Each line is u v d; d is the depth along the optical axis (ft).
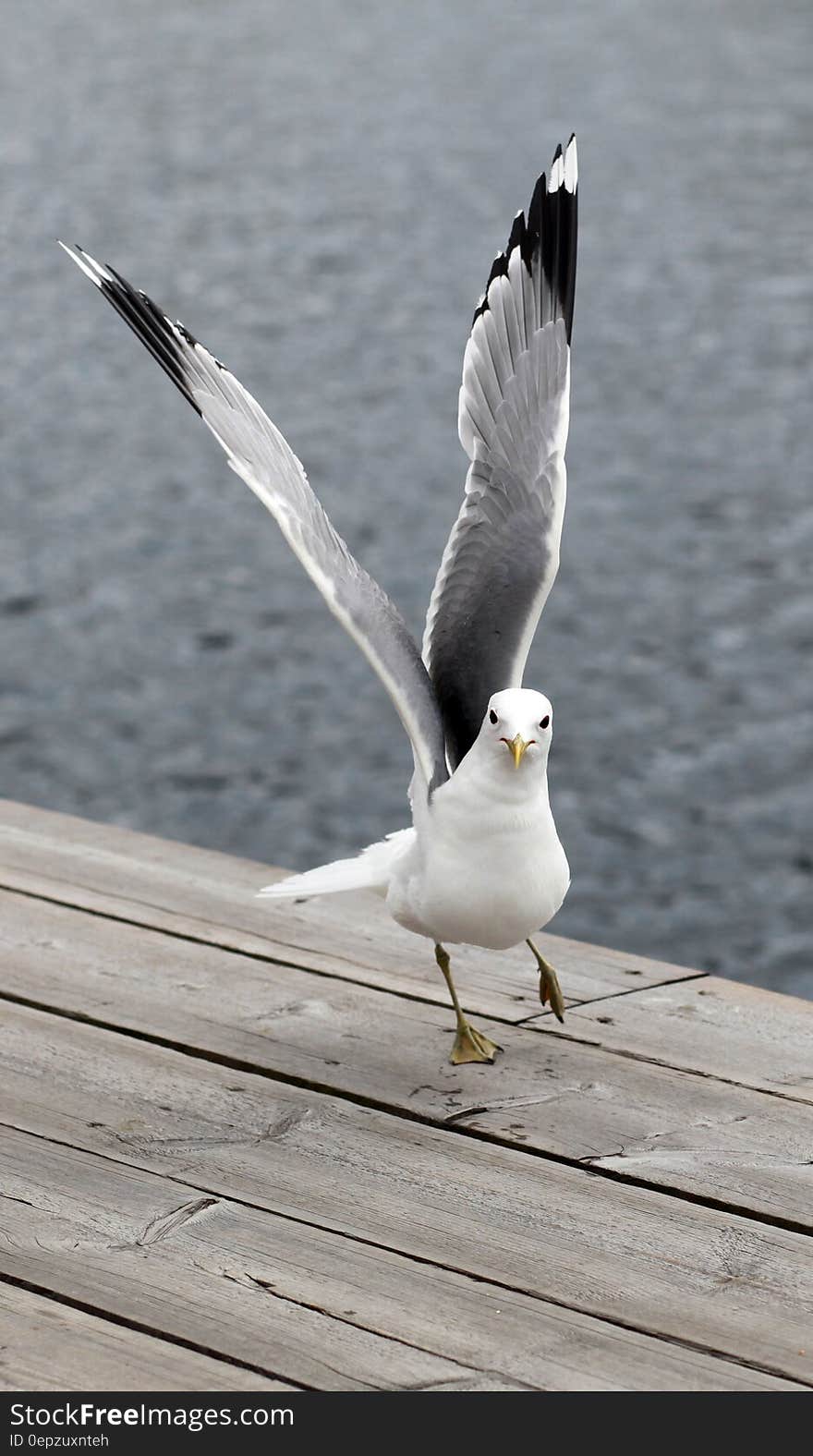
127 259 104.12
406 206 119.75
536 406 13.07
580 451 70.38
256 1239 11.30
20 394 77.66
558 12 225.97
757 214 116.98
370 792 41.65
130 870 17.58
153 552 58.34
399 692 12.27
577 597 53.83
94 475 66.74
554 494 12.89
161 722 45.47
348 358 83.56
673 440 71.77
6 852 18.02
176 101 162.20
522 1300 10.66
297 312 92.38
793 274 101.19
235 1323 10.39
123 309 12.00
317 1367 10.02
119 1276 10.87
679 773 42.19
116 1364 10.04
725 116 152.76
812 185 125.80
